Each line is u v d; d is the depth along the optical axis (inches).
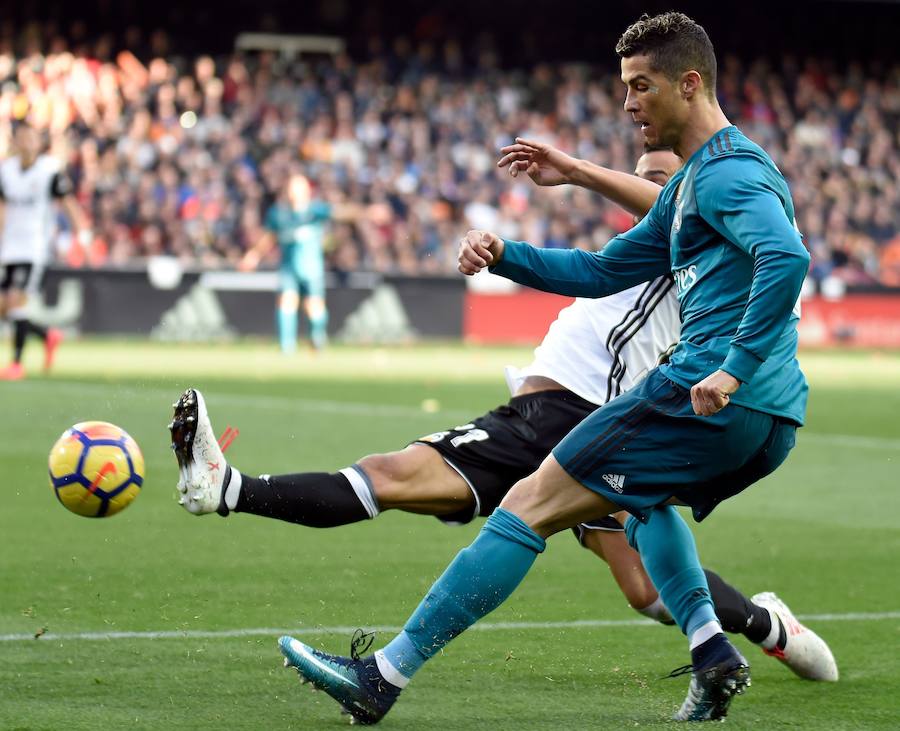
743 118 3208.7
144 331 2214.6
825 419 1264.8
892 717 389.4
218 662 438.0
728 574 608.4
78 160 2464.3
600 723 379.9
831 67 3442.4
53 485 406.9
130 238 2400.3
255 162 2674.7
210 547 642.8
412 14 3341.5
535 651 463.5
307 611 514.3
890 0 3166.8
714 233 374.6
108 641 462.0
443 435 435.5
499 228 2687.0
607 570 607.8
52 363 1610.5
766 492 856.9
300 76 2987.2
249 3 3233.3
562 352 451.5
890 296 2600.9
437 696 406.9
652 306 446.9
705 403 350.9
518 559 374.6
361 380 1528.1
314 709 388.2
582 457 373.1
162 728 366.0
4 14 3058.6
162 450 948.0
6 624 484.1
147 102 2723.9
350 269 2357.3
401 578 579.8
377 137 2839.6
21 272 1428.4
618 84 3275.1
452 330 2389.3
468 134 2891.2
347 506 412.5
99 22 3137.3
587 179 452.8
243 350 2027.6
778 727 378.0
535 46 3393.2
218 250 2422.5
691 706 385.1
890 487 877.2
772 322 348.8
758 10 3452.3
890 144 3189.0
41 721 369.1
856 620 519.2
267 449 956.6
